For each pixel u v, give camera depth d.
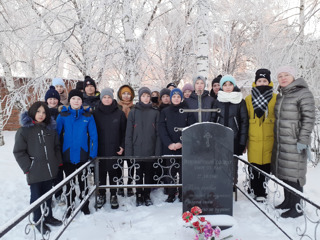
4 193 4.29
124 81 6.51
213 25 5.62
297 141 3.15
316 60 6.47
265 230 3.04
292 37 6.80
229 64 10.30
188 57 7.87
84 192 3.58
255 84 3.81
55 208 3.83
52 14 6.05
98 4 5.45
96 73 6.37
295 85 3.20
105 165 3.81
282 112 3.29
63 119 3.50
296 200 3.25
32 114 3.05
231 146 3.16
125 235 3.00
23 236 3.09
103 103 3.81
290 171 3.24
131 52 5.72
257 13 6.85
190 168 3.18
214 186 3.20
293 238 2.53
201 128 3.15
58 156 3.32
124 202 4.02
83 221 3.39
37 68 6.97
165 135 3.78
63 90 4.68
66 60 7.68
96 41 6.07
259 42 7.79
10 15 7.17
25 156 3.01
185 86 4.52
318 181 4.54
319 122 5.71
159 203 3.96
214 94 5.06
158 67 6.98
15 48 7.52
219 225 3.01
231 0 6.60
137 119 3.86
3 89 9.38
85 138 3.57
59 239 2.95
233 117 3.67
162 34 7.93
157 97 4.55
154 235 2.97
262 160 3.64
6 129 10.21
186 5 6.45
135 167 3.82
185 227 3.03
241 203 3.82
